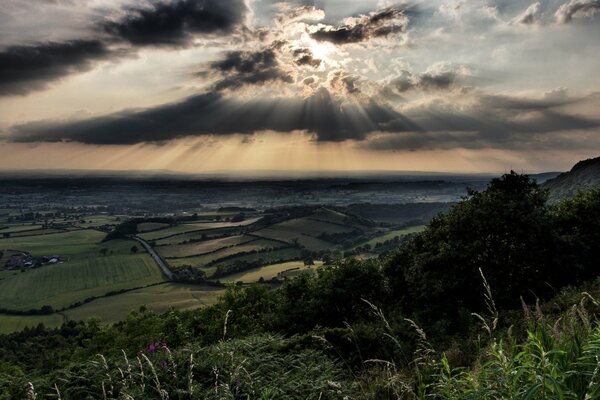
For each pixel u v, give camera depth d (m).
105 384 7.91
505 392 3.19
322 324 24.09
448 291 22.75
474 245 22.86
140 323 32.34
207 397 6.91
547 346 3.70
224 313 28.09
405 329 14.66
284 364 10.03
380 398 6.27
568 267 22.84
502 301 21.23
